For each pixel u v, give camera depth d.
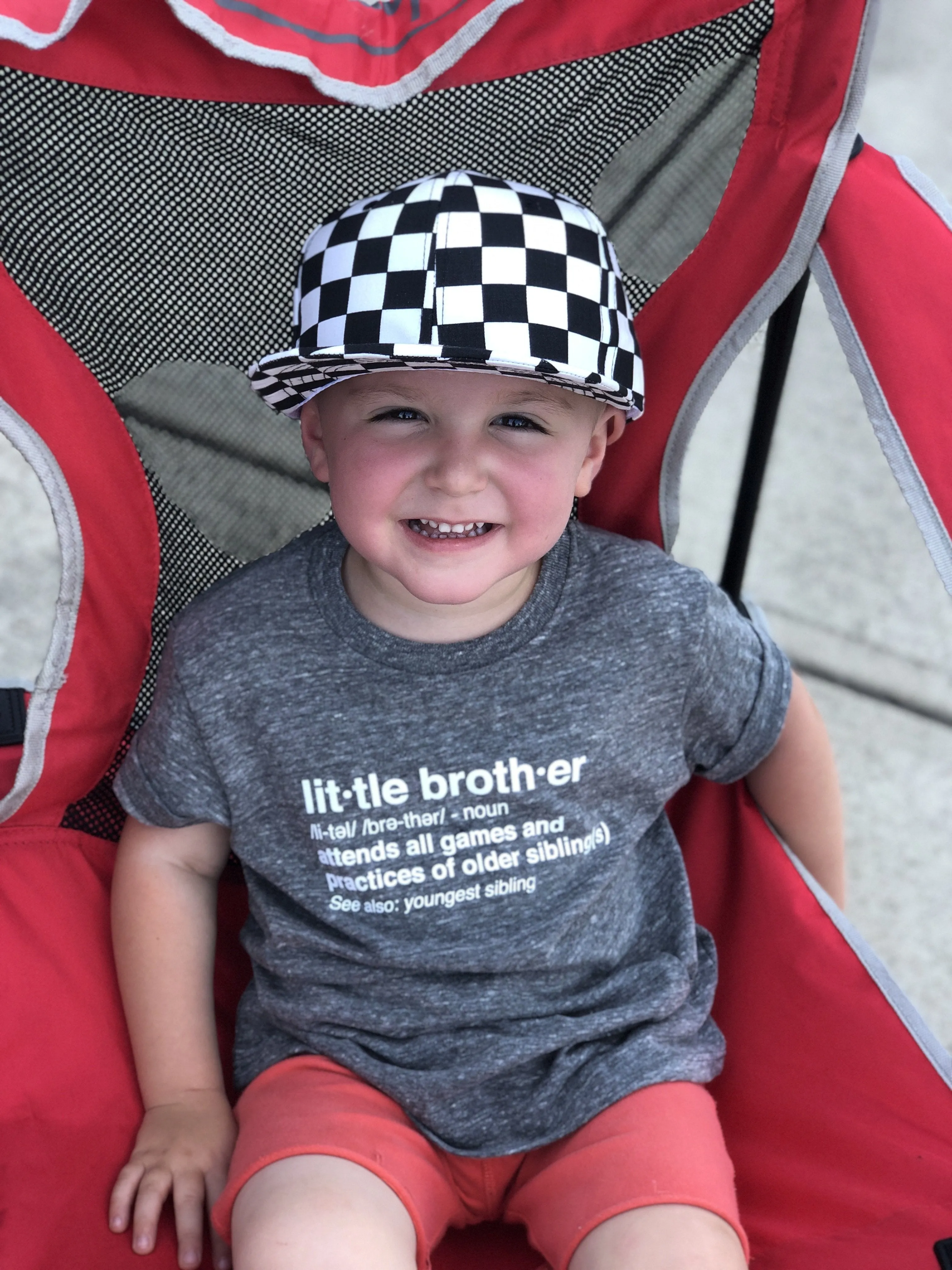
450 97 0.96
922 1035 1.03
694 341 1.06
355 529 0.95
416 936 1.01
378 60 0.95
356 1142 0.92
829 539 2.22
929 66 2.90
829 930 1.10
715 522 2.21
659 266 1.04
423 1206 0.93
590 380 0.87
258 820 1.04
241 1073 1.05
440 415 0.90
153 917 1.07
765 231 1.00
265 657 1.03
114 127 0.94
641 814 1.06
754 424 1.14
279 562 1.07
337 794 1.01
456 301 0.88
